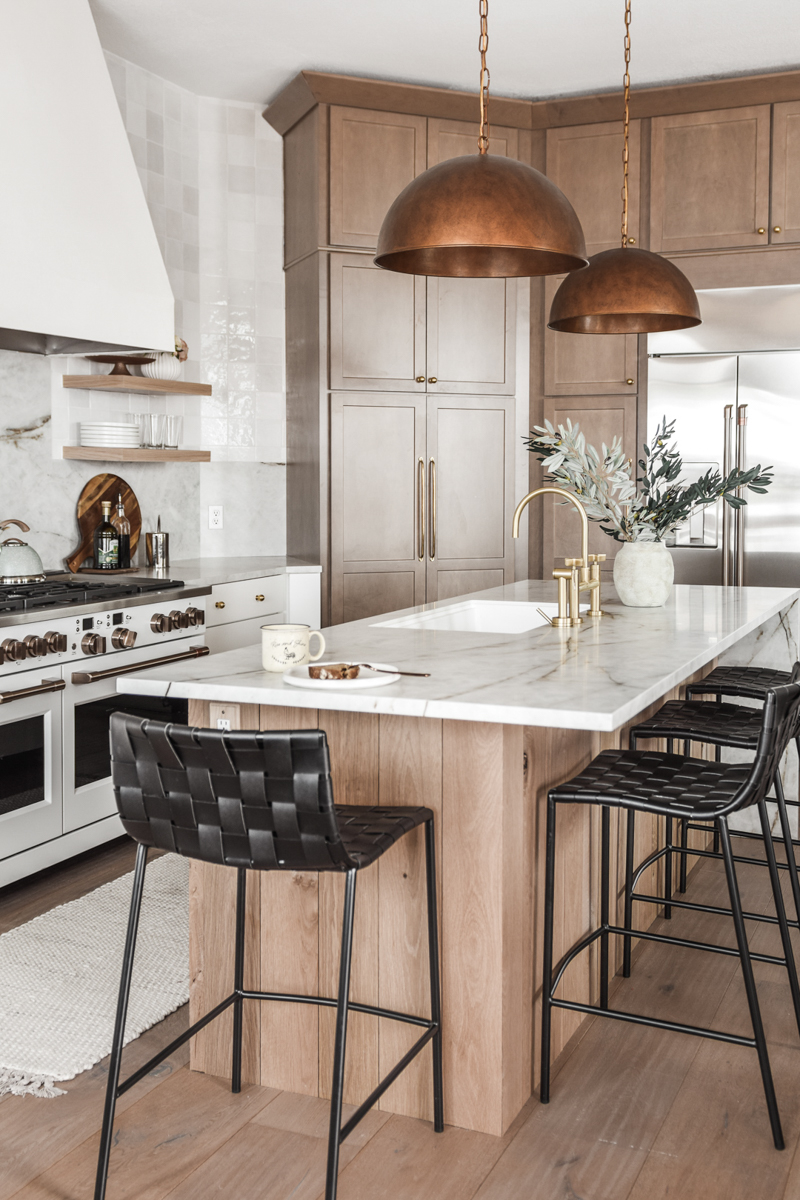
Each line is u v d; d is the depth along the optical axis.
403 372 4.86
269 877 2.18
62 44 3.65
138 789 1.73
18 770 3.14
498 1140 2.00
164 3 3.95
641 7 3.97
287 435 5.23
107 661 3.47
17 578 3.68
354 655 2.35
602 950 2.55
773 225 4.65
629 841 2.67
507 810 1.99
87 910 3.11
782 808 2.55
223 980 2.24
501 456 5.04
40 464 4.12
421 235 2.02
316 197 4.70
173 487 4.89
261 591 4.56
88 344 3.98
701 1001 2.57
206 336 5.04
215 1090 2.20
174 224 4.82
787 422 4.65
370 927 2.10
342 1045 1.68
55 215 3.48
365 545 4.87
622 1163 1.92
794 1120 2.06
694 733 2.64
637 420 4.93
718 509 4.75
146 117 4.62
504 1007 2.00
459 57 4.45
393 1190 1.85
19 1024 2.45
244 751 1.61
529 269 2.44
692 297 2.73
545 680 2.03
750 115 4.64
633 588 3.30
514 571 5.11
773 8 3.99
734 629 2.79
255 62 4.52
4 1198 1.84
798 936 2.94
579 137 4.88
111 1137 1.87
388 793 2.06
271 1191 1.85
